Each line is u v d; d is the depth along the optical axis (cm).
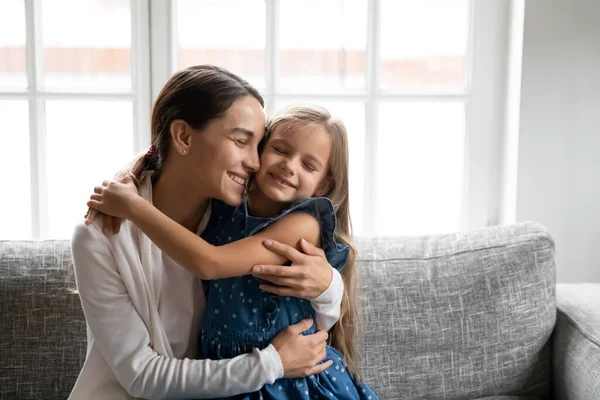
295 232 136
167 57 200
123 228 137
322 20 204
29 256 169
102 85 203
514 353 173
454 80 209
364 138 208
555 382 174
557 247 201
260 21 203
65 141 205
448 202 215
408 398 169
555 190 199
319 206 139
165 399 134
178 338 144
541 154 197
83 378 139
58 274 167
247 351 139
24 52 200
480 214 212
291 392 138
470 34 205
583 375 160
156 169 143
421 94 206
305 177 139
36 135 200
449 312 171
